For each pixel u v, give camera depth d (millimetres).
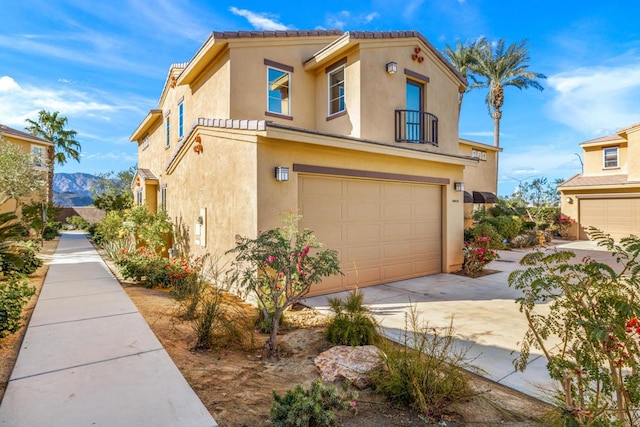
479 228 13836
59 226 26172
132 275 8914
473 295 8180
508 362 4637
